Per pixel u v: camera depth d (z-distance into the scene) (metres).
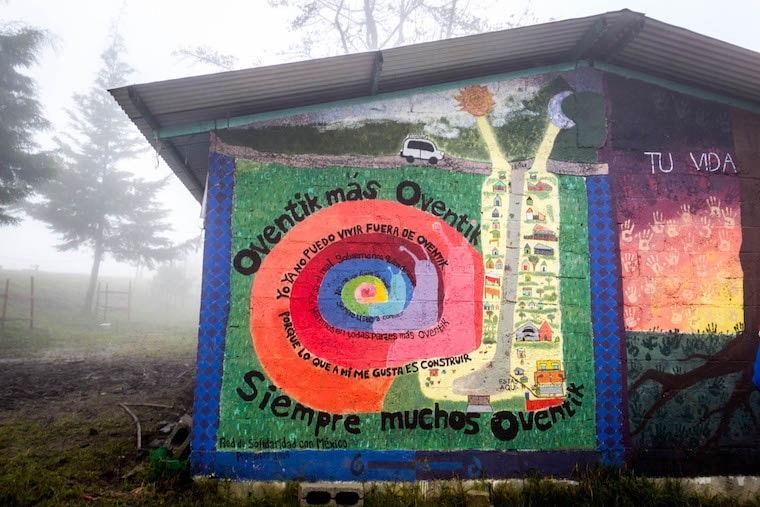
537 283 4.80
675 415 4.70
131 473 4.59
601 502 4.18
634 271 4.88
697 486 4.57
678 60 4.80
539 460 4.54
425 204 4.82
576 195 4.96
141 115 4.35
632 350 4.77
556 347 4.72
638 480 4.38
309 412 4.45
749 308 4.93
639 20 4.34
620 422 4.66
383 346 4.59
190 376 9.77
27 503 3.97
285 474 4.34
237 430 4.37
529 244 4.85
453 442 4.51
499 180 4.93
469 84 5.04
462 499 4.16
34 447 5.46
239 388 4.41
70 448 5.45
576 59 5.12
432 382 4.57
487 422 4.56
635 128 5.10
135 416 6.61
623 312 4.81
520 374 4.65
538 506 4.20
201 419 4.36
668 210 5.00
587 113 5.08
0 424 6.30
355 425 4.46
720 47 4.45
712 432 4.70
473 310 4.71
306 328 4.54
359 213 4.75
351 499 4.27
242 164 4.69
